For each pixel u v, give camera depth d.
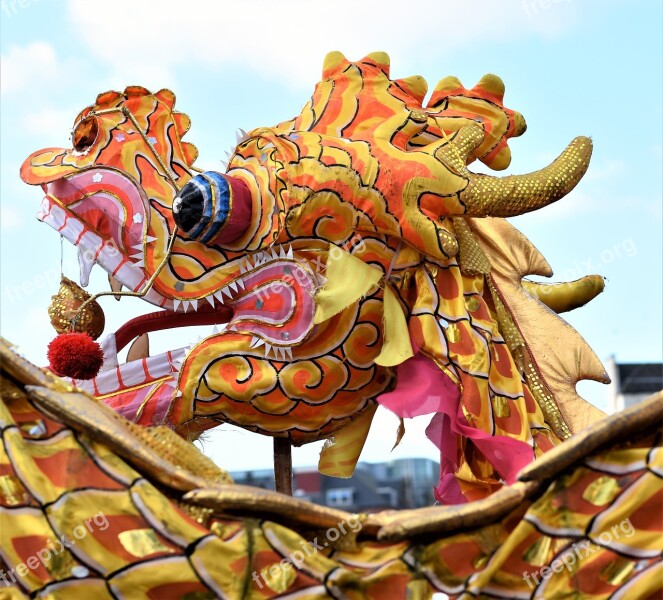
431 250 3.47
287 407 3.55
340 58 3.86
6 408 3.01
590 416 3.63
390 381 3.62
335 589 2.84
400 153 3.55
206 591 2.85
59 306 3.70
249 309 3.59
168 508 2.90
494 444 3.38
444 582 2.87
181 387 3.53
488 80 3.88
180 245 3.65
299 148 3.55
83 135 3.79
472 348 3.46
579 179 3.70
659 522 2.79
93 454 2.97
